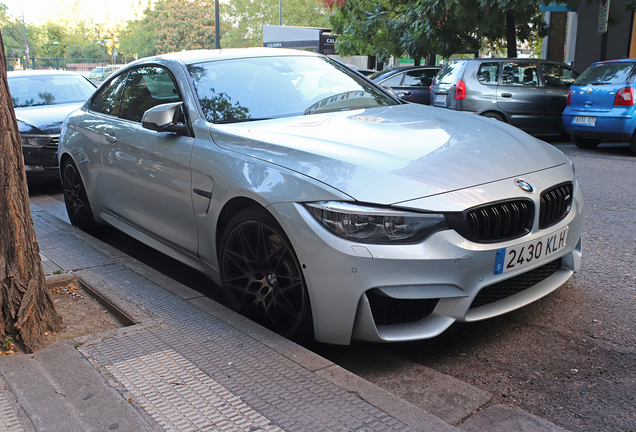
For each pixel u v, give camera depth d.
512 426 2.17
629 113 8.84
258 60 4.05
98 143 4.46
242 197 2.94
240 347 2.56
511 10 12.44
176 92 3.73
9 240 2.56
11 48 91.69
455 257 2.48
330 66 4.32
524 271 2.73
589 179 7.07
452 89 10.91
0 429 1.95
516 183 2.75
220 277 3.23
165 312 2.94
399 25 15.70
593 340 2.88
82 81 9.14
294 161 2.80
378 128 3.22
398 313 2.57
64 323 2.90
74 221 5.17
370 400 2.13
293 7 64.44
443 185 2.58
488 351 2.84
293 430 1.95
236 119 3.48
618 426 2.17
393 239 2.45
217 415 2.03
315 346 2.95
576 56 17.95
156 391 2.19
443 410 2.32
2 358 2.46
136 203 3.98
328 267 2.49
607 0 12.78
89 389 2.20
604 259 4.10
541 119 10.66
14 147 2.60
